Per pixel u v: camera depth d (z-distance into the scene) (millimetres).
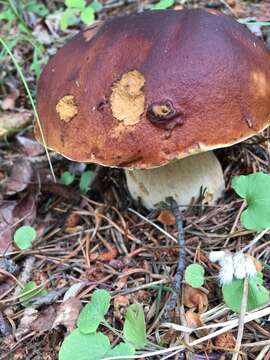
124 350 180
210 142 200
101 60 216
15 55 392
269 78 220
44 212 276
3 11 429
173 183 244
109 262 240
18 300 228
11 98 358
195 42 206
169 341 194
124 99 207
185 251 233
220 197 261
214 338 192
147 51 208
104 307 193
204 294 208
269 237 231
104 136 208
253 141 281
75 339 186
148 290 219
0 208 273
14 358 201
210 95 201
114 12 408
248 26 345
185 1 386
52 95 229
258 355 184
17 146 327
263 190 216
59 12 433
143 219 255
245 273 187
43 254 251
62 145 220
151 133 201
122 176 281
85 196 276
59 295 223
